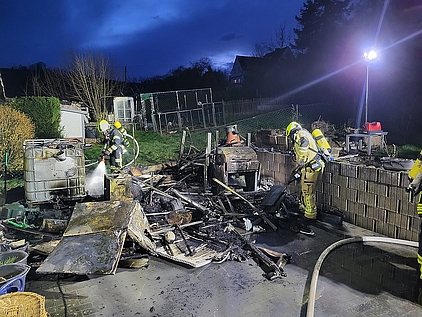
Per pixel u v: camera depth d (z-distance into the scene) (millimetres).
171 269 3951
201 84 33250
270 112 19750
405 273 3742
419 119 12281
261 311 3066
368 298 3250
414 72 12867
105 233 3842
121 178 5789
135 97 24562
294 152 5793
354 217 5324
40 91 24156
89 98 21453
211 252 4277
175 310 3115
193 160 8750
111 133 7676
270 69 29641
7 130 8336
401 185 4559
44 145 6273
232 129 8367
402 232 4605
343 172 5422
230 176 7195
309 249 4461
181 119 20578
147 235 4445
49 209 6008
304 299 3258
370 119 14062
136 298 3338
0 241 4492
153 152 12797
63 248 3637
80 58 21609
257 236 4938
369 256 4180
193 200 6340
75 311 3141
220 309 3111
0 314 2516
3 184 7992
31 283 3666
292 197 6762
